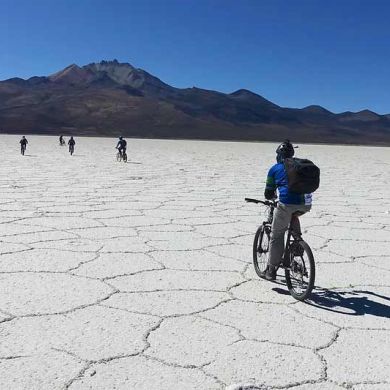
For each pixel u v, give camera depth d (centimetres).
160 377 386
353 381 390
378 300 573
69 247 769
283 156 597
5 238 819
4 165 2631
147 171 2420
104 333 459
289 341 456
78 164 2873
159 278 626
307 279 633
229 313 518
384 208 1316
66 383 373
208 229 952
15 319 483
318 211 1228
